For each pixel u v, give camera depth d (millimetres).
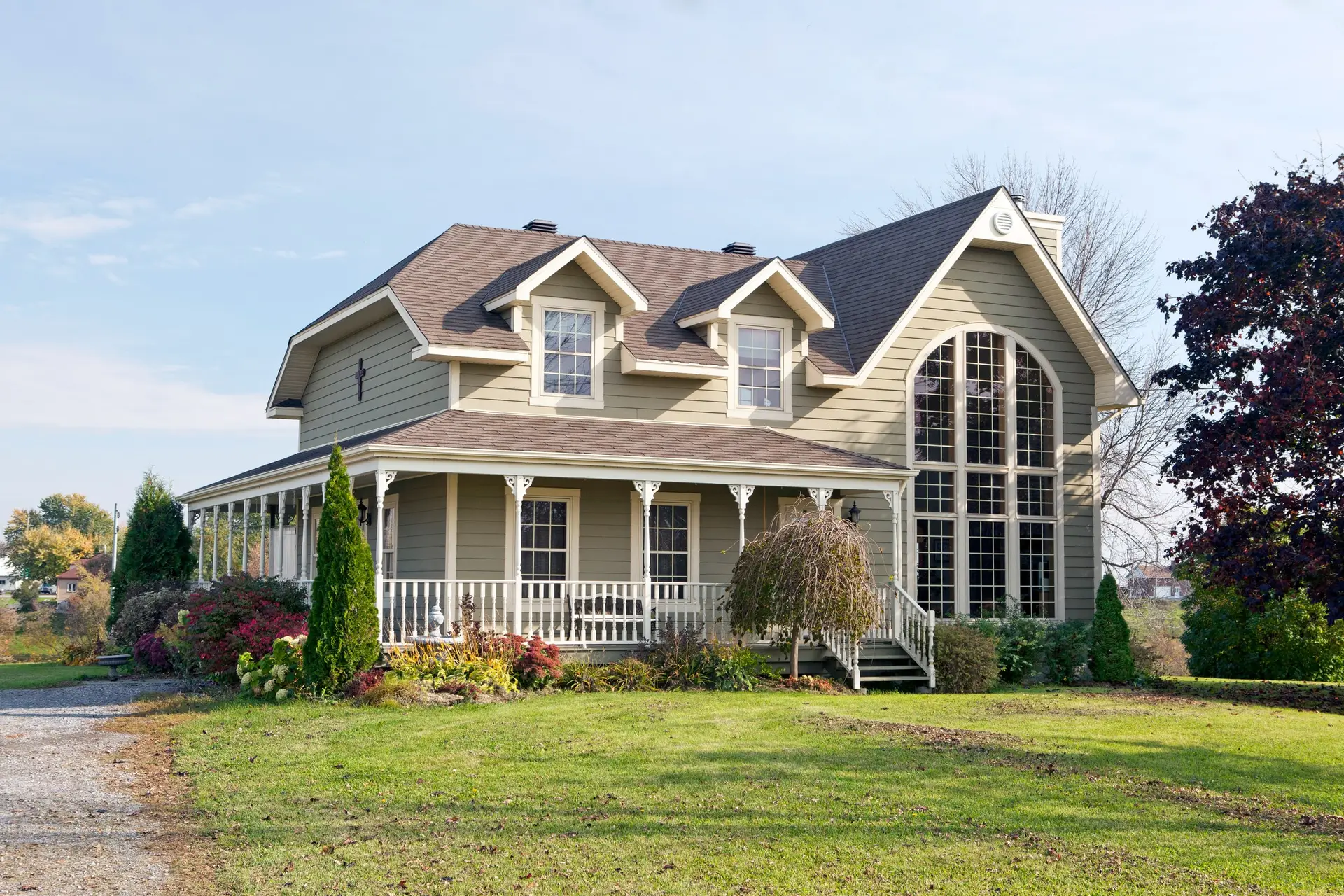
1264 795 11656
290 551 24969
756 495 23625
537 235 25266
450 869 8938
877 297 25641
